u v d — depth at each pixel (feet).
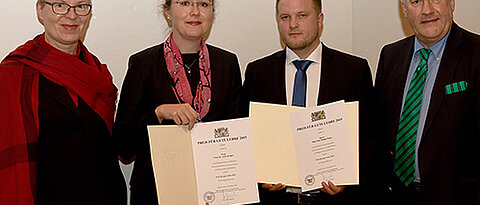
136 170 5.61
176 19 5.45
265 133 5.34
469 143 5.35
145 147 5.54
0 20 6.66
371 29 8.04
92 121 5.29
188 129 5.13
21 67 5.04
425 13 5.51
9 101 4.91
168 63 5.58
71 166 5.07
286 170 5.33
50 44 5.30
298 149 5.32
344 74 5.75
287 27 5.75
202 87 5.56
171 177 5.00
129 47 7.17
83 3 5.21
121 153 5.79
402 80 5.94
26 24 6.77
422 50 5.86
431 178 5.44
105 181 5.42
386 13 7.93
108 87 5.63
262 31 7.75
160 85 5.49
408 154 5.76
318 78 5.90
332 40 8.11
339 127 5.31
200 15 5.45
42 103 5.02
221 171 5.17
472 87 5.29
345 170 5.30
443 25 5.54
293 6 5.66
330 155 5.32
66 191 5.04
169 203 4.97
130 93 5.55
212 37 7.51
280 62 6.07
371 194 6.02
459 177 5.34
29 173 4.89
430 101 5.51
